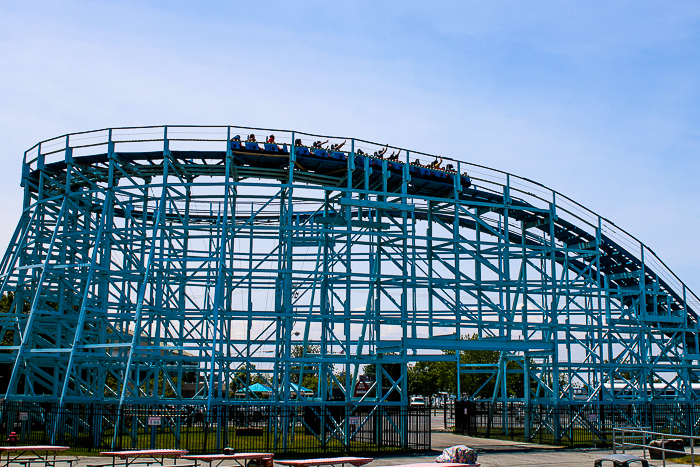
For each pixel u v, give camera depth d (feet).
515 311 126.62
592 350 132.98
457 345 114.21
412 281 114.73
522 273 127.34
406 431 104.01
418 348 112.06
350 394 115.55
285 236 120.88
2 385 145.48
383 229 119.85
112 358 103.50
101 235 107.04
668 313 141.90
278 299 115.85
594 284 137.28
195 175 118.21
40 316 112.78
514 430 143.23
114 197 112.37
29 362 108.17
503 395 139.74
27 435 106.01
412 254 115.44
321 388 110.01
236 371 109.09
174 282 122.01
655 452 96.43
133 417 90.99
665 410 134.72
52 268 105.60
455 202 118.42
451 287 119.24
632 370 142.10
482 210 130.52
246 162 114.01
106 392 125.39
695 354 140.56
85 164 114.01
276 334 113.19
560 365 124.67
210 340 115.75
